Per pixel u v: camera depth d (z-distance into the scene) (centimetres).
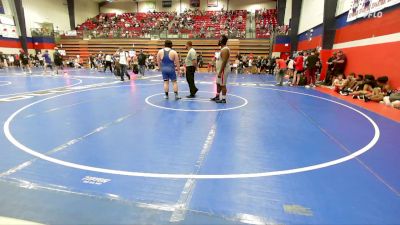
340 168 321
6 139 402
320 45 1492
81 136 422
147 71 2064
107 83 1180
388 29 880
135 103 702
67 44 2766
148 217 218
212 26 2873
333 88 1092
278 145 399
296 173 305
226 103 730
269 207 236
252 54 2467
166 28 2852
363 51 1041
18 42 2495
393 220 221
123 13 3494
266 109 662
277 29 2303
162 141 407
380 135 460
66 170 301
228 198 250
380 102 780
